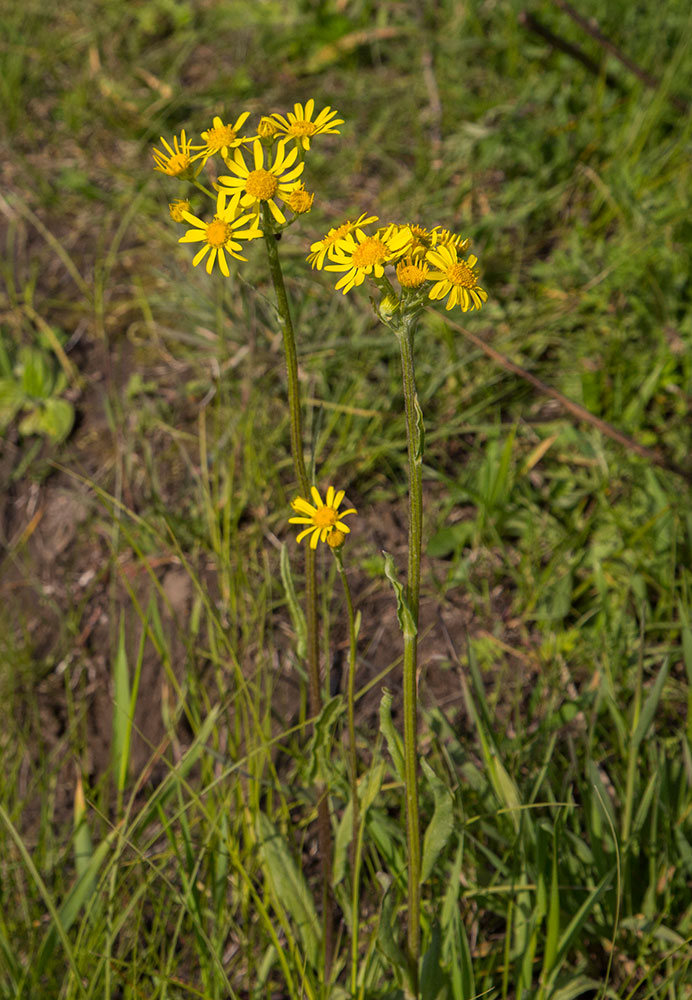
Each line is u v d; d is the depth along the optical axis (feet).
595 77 11.61
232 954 6.48
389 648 7.81
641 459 8.38
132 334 10.25
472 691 7.36
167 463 9.21
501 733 6.94
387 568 4.01
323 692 7.09
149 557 8.55
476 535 8.24
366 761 7.12
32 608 8.66
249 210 4.23
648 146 10.72
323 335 9.41
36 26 13.51
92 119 12.35
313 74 12.78
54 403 9.64
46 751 7.83
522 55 12.17
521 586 7.89
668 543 7.79
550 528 8.22
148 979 6.16
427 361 9.23
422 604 8.02
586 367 9.21
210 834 6.00
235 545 8.34
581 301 9.47
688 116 10.41
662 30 11.78
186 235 4.31
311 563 5.11
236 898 6.35
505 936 6.11
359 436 8.90
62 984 6.03
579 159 10.84
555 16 12.14
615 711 6.28
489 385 9.18
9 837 6.66
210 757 6.79
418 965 5.02
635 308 9.25
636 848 6.03
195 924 5.55
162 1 13.56
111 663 8.22
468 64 12.51
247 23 13.12
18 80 12.59
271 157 4.41
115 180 11.73
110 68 13.00
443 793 4.43
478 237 10.39
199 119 12.09
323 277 9.81
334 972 6.02
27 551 8.98
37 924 6.43
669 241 9.42
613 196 10.06
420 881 4.69
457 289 3.80
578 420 8.86
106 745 7.89
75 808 6.77
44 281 10.87
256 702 6.69
